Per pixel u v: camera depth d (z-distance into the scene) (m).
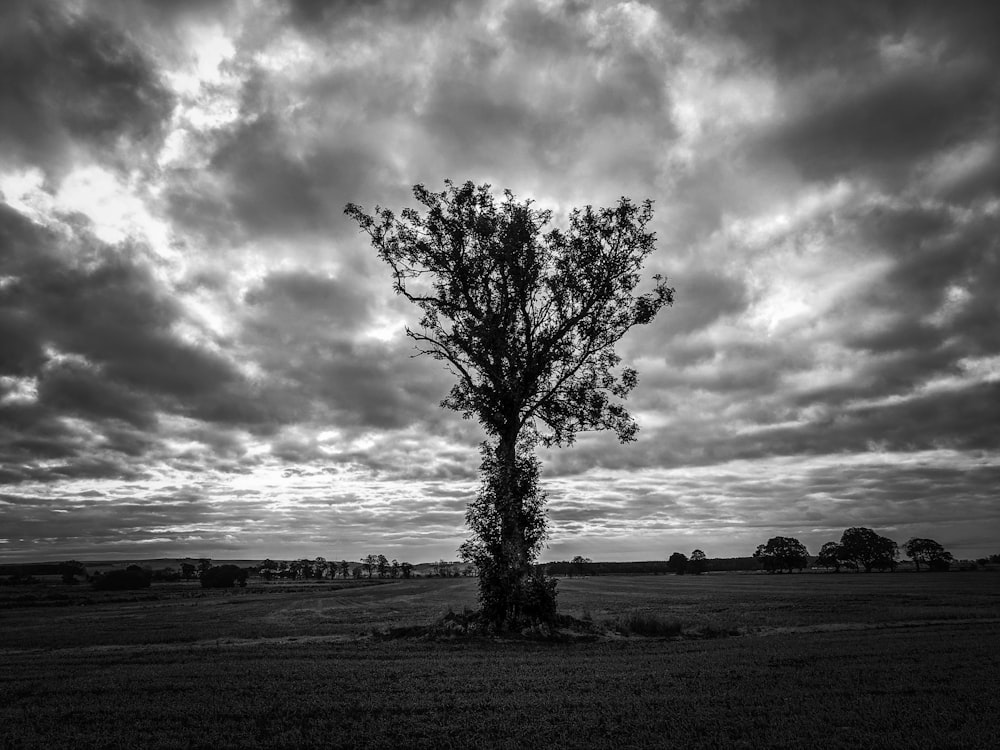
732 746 10.73
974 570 165.00
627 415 34.34
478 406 32.44
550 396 33.88
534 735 11.57
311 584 142.75
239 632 33.62
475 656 22.33
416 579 171.62
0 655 25.98
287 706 13.82
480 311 33.41
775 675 16.67
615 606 53.69
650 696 14.38
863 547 168.38
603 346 34.50
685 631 31.08
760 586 94.56
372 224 33.94
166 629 36.88
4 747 11.29
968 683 15.09
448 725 12.30
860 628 31.14
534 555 31.16
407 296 34.12
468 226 33.59
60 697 15.16
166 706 13.98
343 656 22.45
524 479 31.56
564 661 20.67
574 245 33.91
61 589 126.00
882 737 10.91
